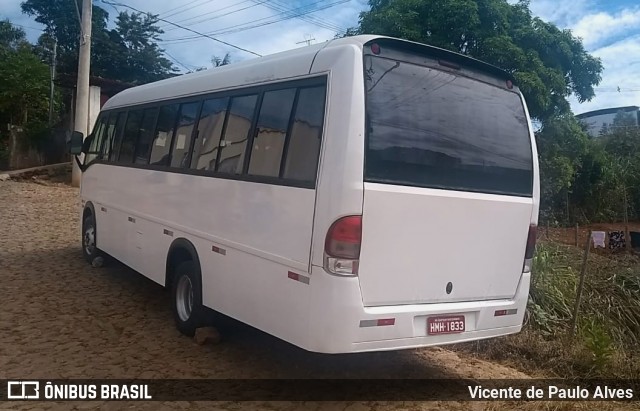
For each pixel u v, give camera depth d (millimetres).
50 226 11586
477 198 4547
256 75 4910
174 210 5934
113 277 7871
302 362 5223
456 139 4504
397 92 4195
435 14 11859
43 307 6422
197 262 5441
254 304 4570
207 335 5445
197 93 5816
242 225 4758
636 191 21328
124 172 7301
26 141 21734
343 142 3896
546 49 13094
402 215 4086
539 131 13984
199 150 5602
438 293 4344
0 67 24391
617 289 7621
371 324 3938
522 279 4934
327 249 3867
